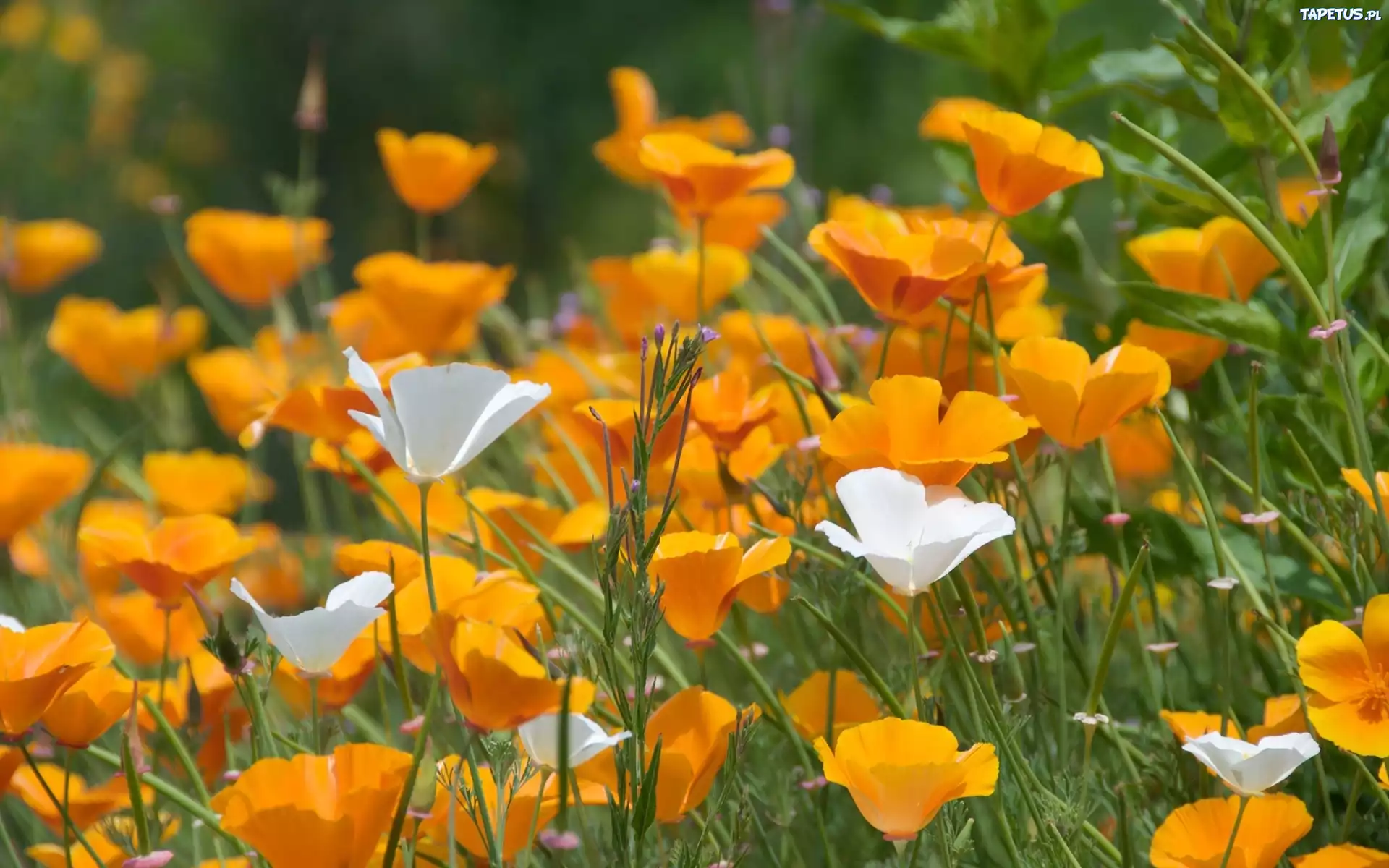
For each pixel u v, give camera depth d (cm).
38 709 280
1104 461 290
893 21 310
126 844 283
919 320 294
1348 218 296
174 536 291
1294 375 297
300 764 276
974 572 296
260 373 341
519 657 276
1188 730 284
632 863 275
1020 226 309
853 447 282
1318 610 291
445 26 1246
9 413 399
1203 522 296
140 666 308
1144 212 306
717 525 296
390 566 283
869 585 287
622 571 279
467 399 278
